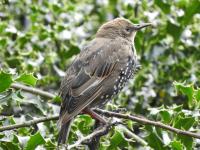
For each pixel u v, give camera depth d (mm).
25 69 14133
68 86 12148
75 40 15383
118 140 11047
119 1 16594
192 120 11164
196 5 14359
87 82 12344
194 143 11328
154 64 14633
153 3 14898
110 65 12734
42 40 14828
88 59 12633
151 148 11406
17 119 12102
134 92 14297
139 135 12805
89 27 16422
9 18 15883
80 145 10570
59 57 15047
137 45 14703
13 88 12344
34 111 12203
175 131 10758
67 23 15625
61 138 10945
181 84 11164
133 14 15422
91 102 12219
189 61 14555
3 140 10508
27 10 16203
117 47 13172
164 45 14719
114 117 11289
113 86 12734
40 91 12570
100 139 11367
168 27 14531
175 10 14797
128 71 13133
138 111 13852
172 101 14203
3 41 13875
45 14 15680
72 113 11547
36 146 10375
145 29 14750
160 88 14297
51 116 11328
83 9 16781
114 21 13922
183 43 14656
